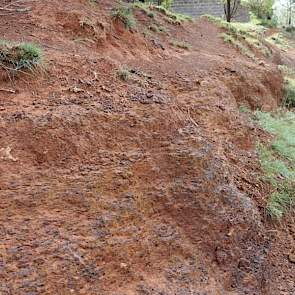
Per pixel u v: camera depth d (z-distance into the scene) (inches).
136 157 128.1
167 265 106.8
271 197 165.8
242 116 225.5
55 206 105.3
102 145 129.2
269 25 841.5
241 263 122.0
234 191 137.5
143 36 292.7
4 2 227.8
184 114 167.0
